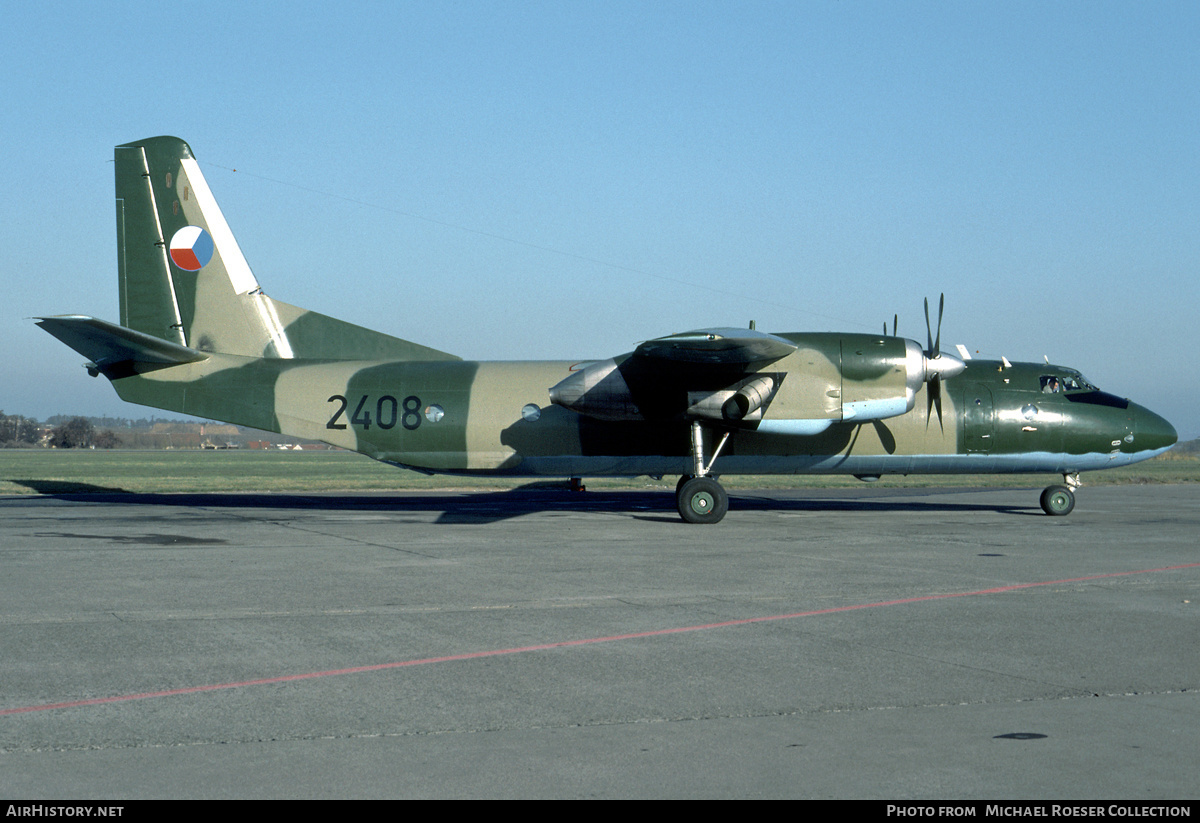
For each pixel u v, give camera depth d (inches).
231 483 1460.4
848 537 657.0
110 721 235.8
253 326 850.1
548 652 312.2
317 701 254.4
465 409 810.2
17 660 298.2
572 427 807.1
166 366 827.4
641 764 207.0
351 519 791.1
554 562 522.9
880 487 1363.2
